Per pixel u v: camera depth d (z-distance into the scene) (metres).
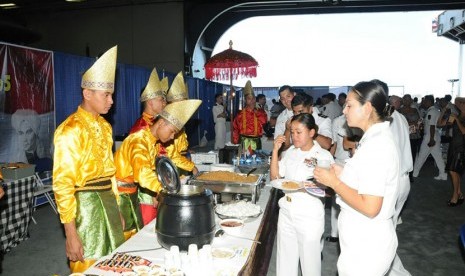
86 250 2.06
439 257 3.98
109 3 11.04
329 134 3.66
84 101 2.12
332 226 4.31
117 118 7.56
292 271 2.64
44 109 5.31
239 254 1.89
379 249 1.73
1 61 4.59
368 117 1.73
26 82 4.98
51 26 11.69
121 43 11.28
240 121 6.04
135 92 8.23
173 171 1.86
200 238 1.81
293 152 2.73
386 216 1.73
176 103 2.30
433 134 7.66
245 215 2.37
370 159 1.66
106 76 2.07
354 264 1.77
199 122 12.97
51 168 5.49
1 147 4.62
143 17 11.10
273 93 18.09
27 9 11.34
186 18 11.25
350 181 1.76
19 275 3.53
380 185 1.63
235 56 6.43
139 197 2.90
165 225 1.83
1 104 4.61
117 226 2.20
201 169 4.07
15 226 4.18
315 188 2.24
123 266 1.73
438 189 7.05
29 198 4.37
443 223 5.11
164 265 1.74
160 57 11.09
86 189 2.07
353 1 12.73
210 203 1.90
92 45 11.46
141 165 2.32
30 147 5.07
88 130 2.05
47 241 4.37
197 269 1.60
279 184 2.42
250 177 2.96
